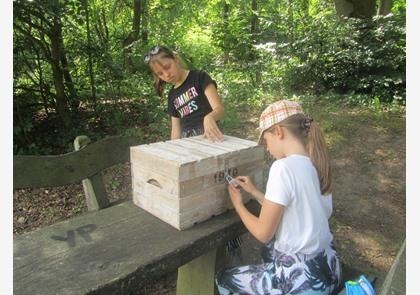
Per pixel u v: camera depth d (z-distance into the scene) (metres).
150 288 2.74
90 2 6.11
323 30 7.80
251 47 9.55
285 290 1.64
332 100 7.08
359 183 4.31
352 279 1.89
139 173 1.80
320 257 1.66
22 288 1.26
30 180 2.11
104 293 1.28
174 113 2.72
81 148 2.38
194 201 1.65
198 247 1.57
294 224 1.61
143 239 1.56
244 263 2.76
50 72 5.38
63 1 4.75
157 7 9.52
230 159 1.75
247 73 8.59
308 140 1.75
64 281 1.30
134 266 1.38
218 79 8.17
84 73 5.84
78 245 1.52
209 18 12.06
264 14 9.42
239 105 6.99
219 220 1.73
